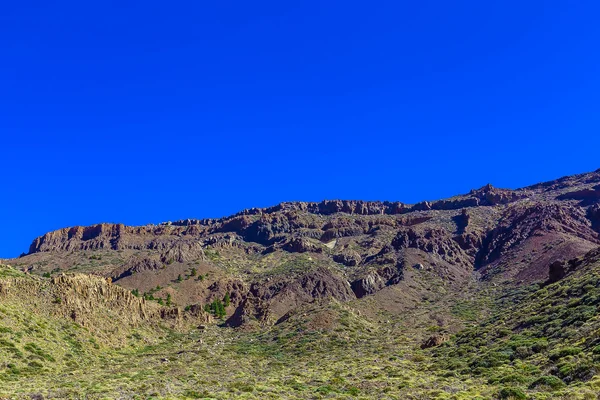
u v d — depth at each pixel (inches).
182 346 3774.6
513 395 1427.2
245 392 1847.9
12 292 3221.0
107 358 3024.1
